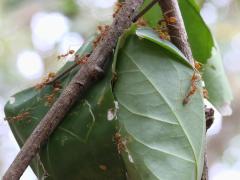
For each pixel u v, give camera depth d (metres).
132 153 0.25
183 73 0.26
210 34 0.30
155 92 0.26
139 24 0.28
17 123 0.28
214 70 0.30
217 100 0.30
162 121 0.26
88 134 0.25
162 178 0.25
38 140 0.26
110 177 0.25
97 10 0.72
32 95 0.28
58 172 0.26
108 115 0.25
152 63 0.26
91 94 0.26
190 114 0.26
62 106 0.26
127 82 0.26
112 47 0.26
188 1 0.30
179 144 0.26
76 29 0.72
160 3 0.28
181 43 0.27
